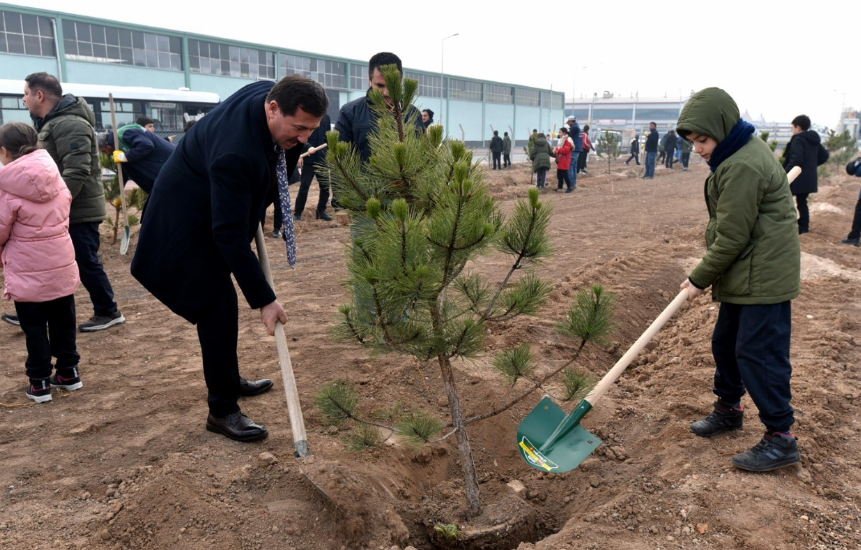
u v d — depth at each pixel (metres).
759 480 3.08
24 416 3.79
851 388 4.25
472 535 2.78
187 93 21.12
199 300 3.21
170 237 3.08
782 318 3.09
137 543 2.62
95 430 3.60
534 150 17.83
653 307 6.45
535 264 2.85
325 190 10.96
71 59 29.19
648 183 21.39
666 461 3.35
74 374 4.16
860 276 7.44
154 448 3.40
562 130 18.41
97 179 5.14
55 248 3.80
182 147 3.09
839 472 3.24
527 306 2.81
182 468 3.04
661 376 4.58
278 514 2.78
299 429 2.93
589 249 9.11
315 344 5.02
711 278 3.11
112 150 8.83
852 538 2.69
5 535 2.66
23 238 3.71
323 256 8.55
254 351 4.89
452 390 2.90
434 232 2.49
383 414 3.11
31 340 3.88
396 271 2.44
